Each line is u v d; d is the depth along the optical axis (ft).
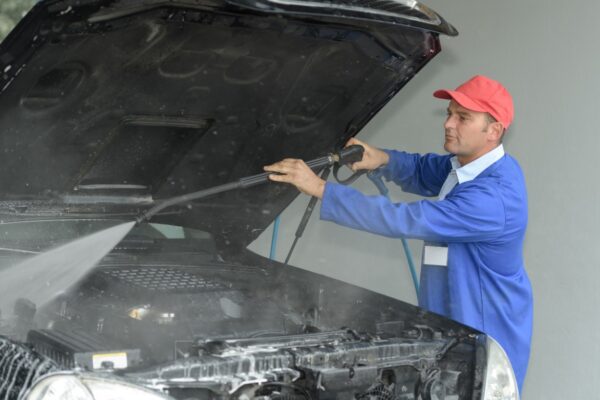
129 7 9.86
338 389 9.70
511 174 13.25
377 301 12.46
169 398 8.72
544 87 17.24
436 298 13.48
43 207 12.64
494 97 13.04
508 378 11.11
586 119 16.53
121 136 12.57
